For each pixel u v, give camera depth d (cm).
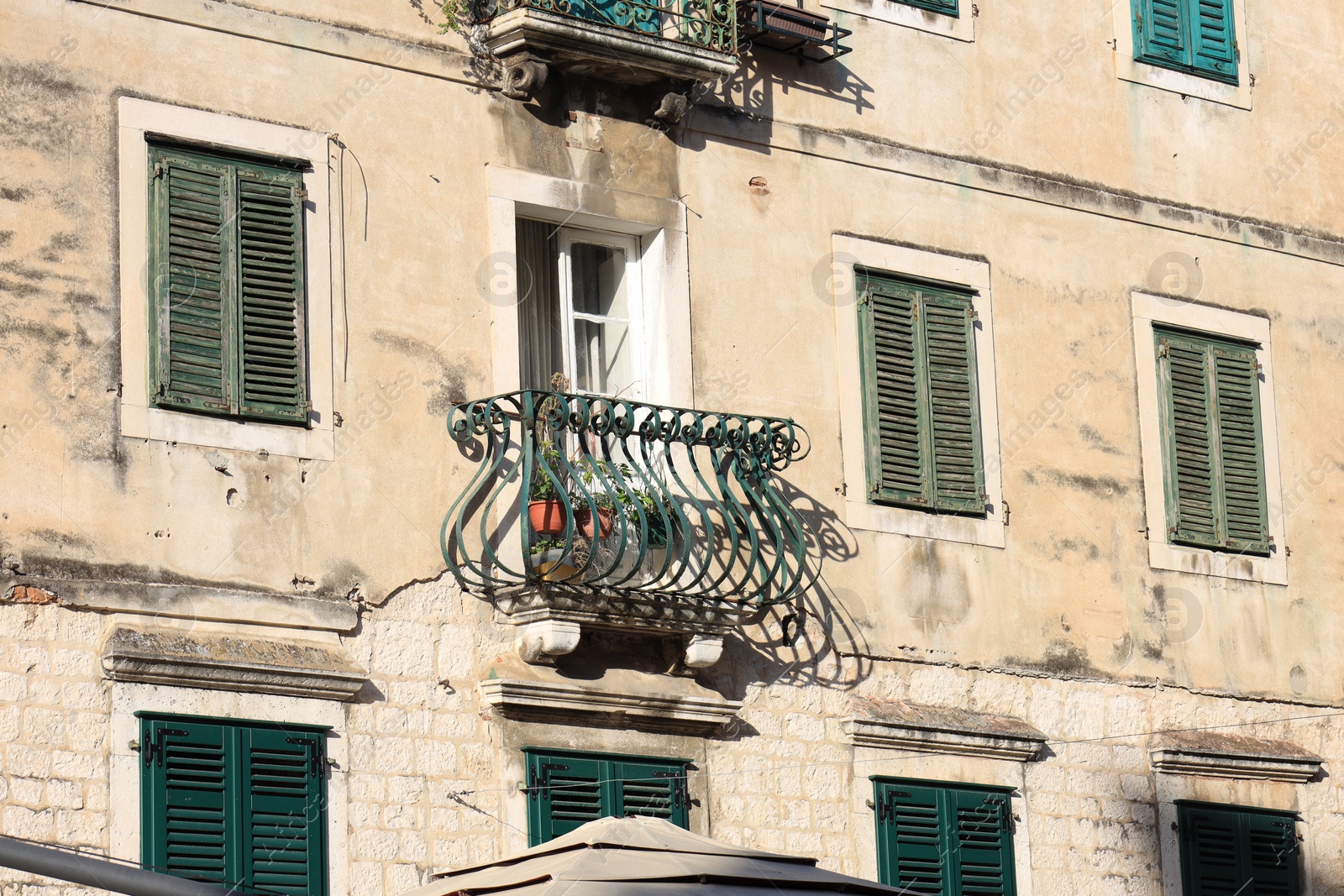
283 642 2095
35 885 1945
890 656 2444
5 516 1998
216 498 2098
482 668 2198
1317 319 2858
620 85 2416
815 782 2366
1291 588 2742
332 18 2258
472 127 2316
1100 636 2586
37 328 2047
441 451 2227
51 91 2097
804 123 2533
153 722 2016
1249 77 2878
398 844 2114
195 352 2117
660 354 2394
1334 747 2728
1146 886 2545
